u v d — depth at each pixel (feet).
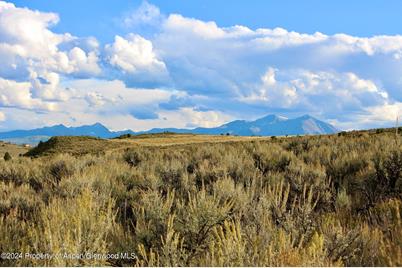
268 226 16.83
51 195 26.73
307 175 30.63
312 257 13.93
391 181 28.14
